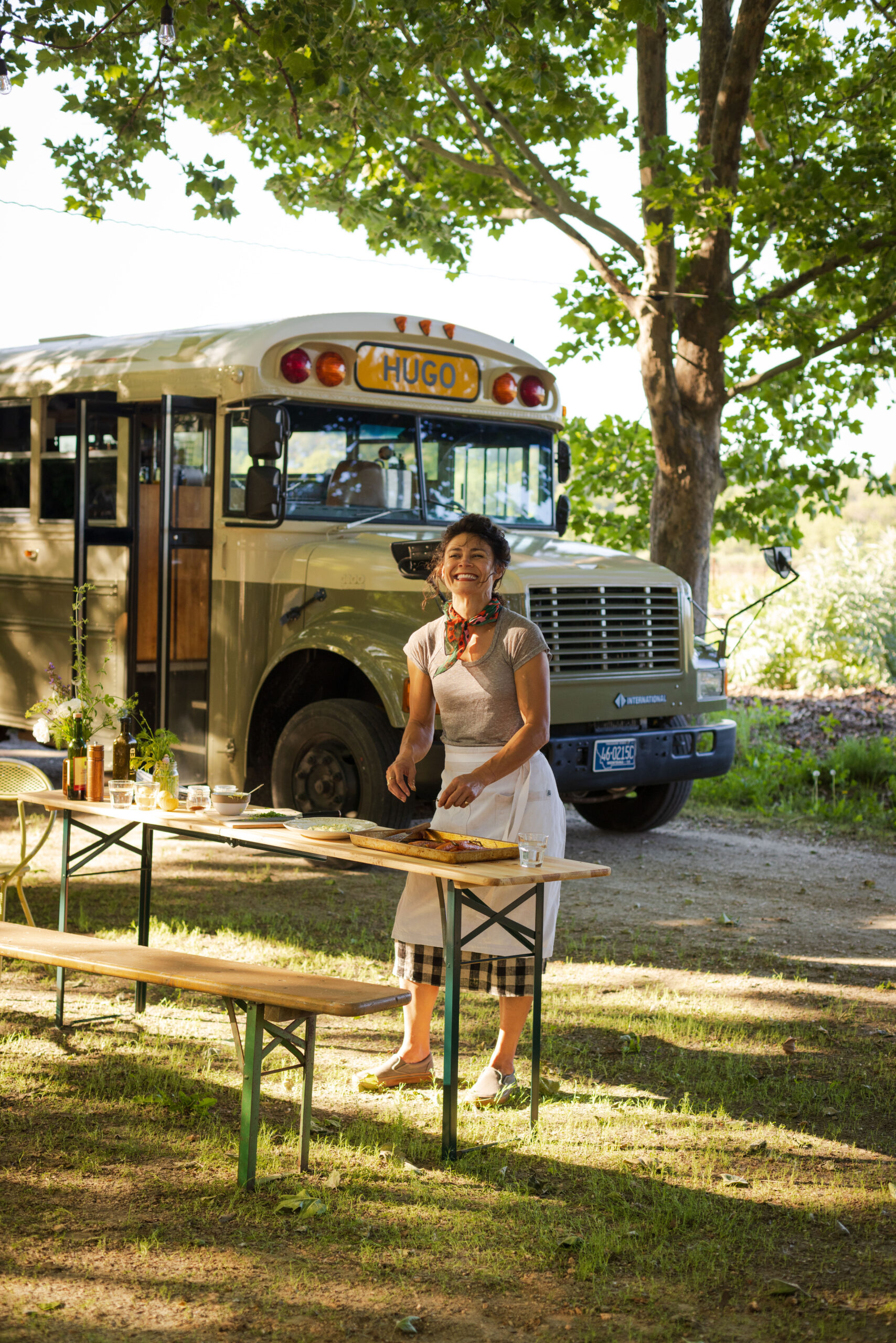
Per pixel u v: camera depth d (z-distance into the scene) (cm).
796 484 1287
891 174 1053
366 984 388
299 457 808
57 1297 311
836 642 1541
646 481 1398
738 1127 434
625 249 1128
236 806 484
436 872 399
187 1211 359
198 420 830
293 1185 377
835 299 1183
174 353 848
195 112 1100
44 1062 468
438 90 1227
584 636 792
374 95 977
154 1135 409
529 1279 330
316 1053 495
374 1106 443
